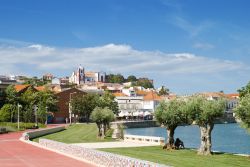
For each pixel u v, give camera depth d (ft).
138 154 150.71
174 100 178.50
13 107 442.91
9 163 113.39
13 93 470.39
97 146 194.59
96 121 257.96
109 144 207.51
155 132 477.36
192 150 172.86
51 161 116.16
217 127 602.03
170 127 179.63
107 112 257.75
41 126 415.03
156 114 178.09
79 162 111.96
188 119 171.12
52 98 518.78
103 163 100.37
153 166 72.13
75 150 126.52
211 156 148.87
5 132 308.19
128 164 83.76
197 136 381.81
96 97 534.78
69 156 127.85
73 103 527.40
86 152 115.14
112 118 259.80
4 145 184.14
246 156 148.77
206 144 155.63
